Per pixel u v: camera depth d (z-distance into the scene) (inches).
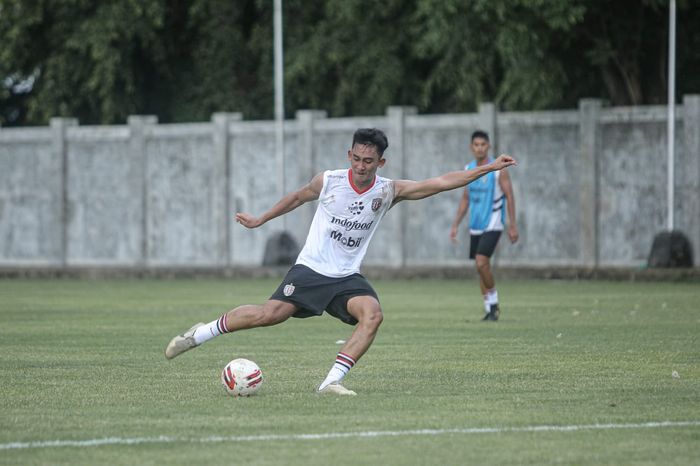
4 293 2741.1
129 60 4463.6
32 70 4712.1
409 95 4269.2
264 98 4483.3
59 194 3818.9
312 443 828.0
